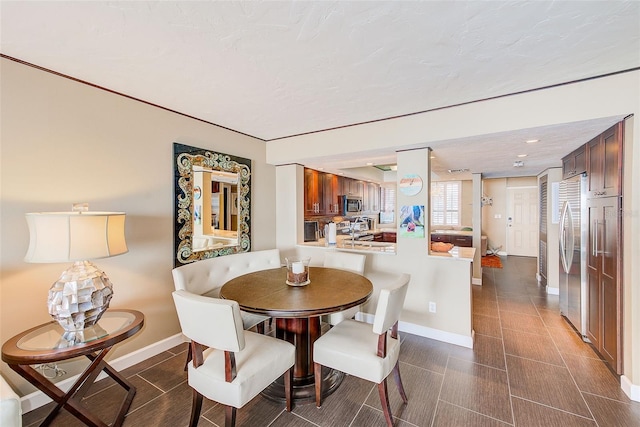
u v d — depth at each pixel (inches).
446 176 241.0
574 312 117.9
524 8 50.9
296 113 106.7
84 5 49.9
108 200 87.0
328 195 217.5
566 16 52.9
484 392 79.7
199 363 63.7
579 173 114.4
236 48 64.0
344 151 122.7
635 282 75.7
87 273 69.6
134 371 90.1
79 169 81.0
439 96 91.0
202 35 59.2
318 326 85.7
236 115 109.0
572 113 80.6
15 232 70.4
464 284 107.3
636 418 69.2
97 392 80.6
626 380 78.0
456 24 55.4
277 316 66.5
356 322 85.7
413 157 116.3
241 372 60.5
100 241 66.4
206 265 101.9
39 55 67.6
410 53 65.9
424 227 114.3
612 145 85.0
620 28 56.4
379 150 117.6
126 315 77.2
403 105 98.4
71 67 73.3
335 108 101.4
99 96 84.7
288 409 72.5
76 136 80.4
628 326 78.7
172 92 88.4
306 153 134.1
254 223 140.1
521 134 94.3
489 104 92.4
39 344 61.9
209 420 70.1
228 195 126.3
